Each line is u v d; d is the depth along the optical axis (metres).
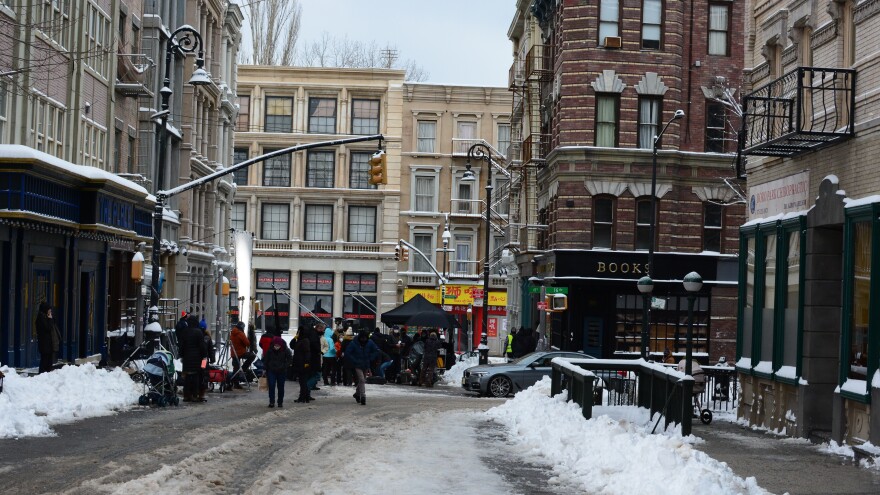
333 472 13.86
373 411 24.38
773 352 23.05
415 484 13.02
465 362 44.06
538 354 35.06
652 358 44.47
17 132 27.34
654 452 13.91
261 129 76.56
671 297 46.03
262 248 76.00
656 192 45.41
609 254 45.06
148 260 42.25
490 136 76.56
